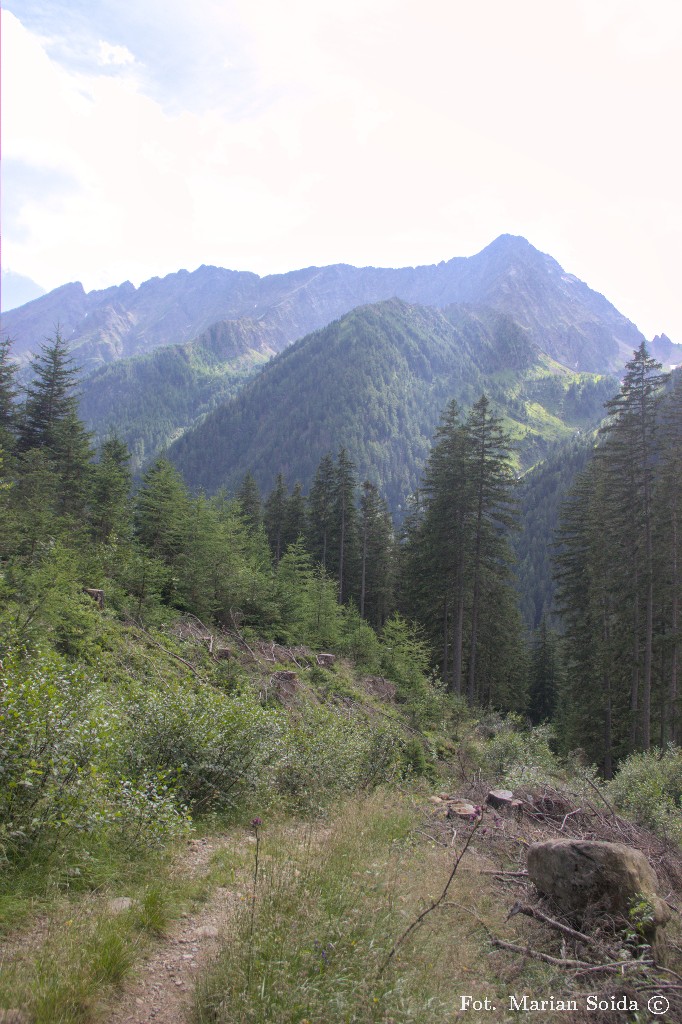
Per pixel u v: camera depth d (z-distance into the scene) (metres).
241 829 7.40
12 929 3.87
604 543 28.98
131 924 4.22
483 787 11.09
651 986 4.27
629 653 26.64
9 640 8.63
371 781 10.48
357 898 4.57
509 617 34.34
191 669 15.14
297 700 15.66
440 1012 3.53
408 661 27.28
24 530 17.48
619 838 8.62
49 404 32.28
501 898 5.74
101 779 5.61
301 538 36.50
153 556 23.44
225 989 3.34
